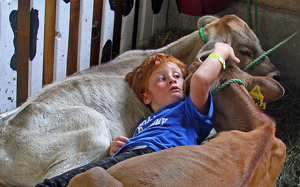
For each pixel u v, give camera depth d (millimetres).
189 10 4004
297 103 3549
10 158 2557
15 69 3516
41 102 2672
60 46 3682
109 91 2889
